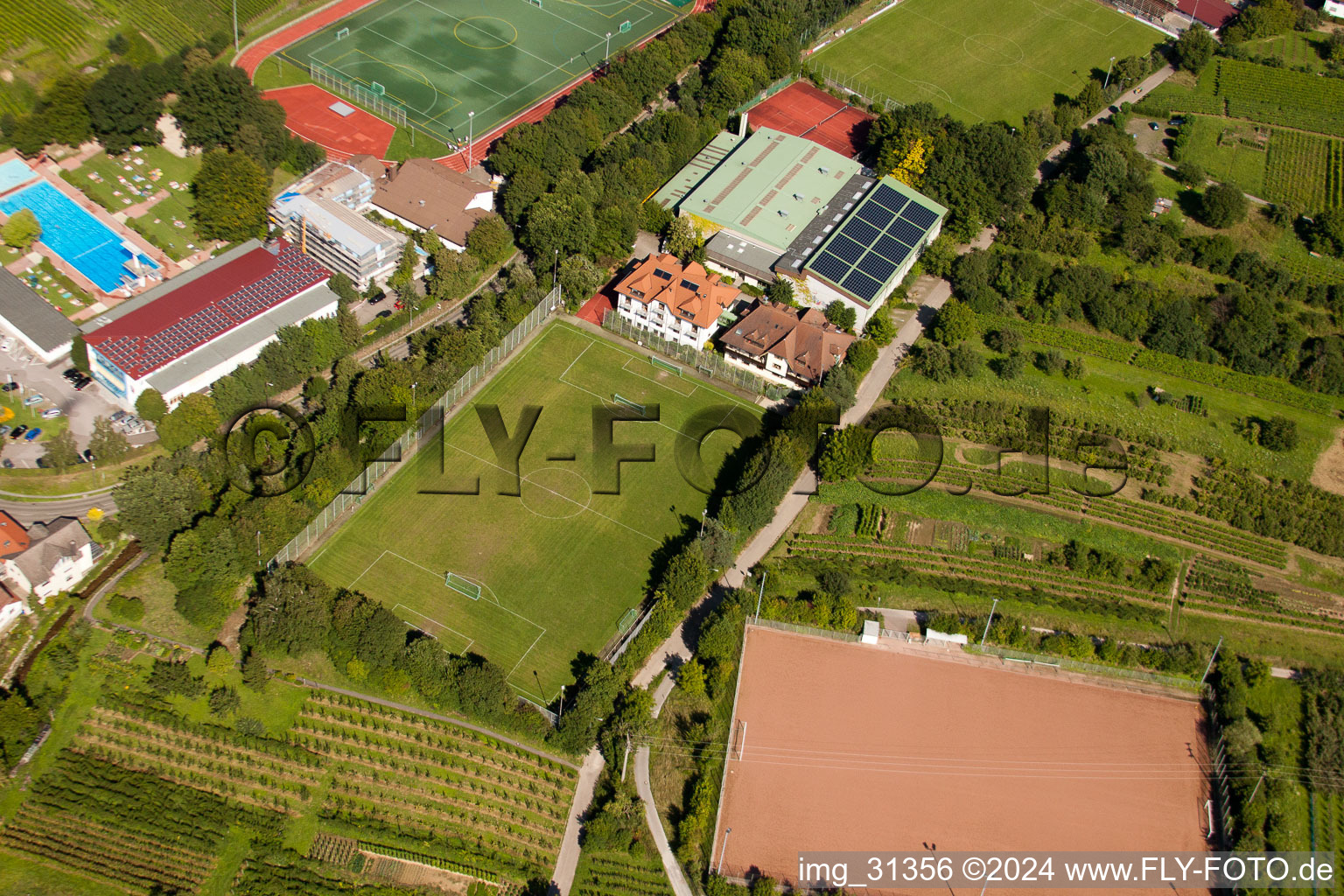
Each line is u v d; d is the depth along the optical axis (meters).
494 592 194.12
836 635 193.88
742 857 164.38
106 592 184.50
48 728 168.12
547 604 193.62
